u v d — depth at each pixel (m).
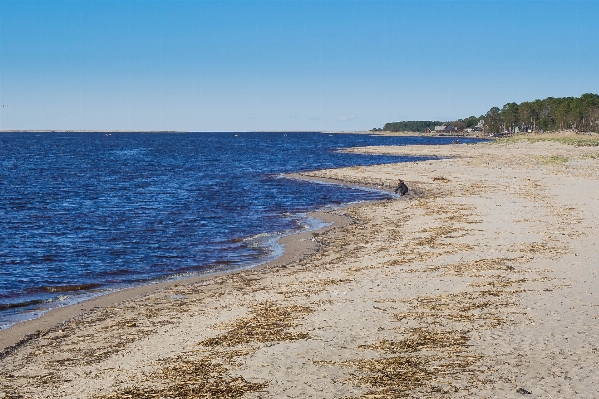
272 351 12.27
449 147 126.69
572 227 26.94
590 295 15.53
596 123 185.50
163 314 16.59
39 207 43.19
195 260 24.97
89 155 123.62
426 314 14.41
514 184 48.72
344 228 31.31
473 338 12.34
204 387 10.43
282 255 25.02
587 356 10.94
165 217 37.62
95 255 26.22
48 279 22.00
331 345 12.42
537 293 15.94
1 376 12.07
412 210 36.50
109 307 17.80
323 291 17.73
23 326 15.98
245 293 18.38
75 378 11.66
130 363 12.34
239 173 74.31
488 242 24.28
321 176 65.12
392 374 10.49
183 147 169.12
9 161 100.62
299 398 9.65
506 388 9.56
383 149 127.06
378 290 17.31
